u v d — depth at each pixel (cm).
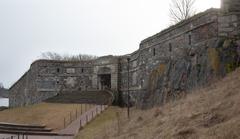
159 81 3538
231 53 2592
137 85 4866
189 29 3131
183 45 3231
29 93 7119
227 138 1438
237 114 1678
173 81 3203
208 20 2856
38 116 4469
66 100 5647
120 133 2427
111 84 5972
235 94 1975
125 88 5603
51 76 6600
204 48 2834
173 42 3444
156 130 1998
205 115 1833
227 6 2750
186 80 2983
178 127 1828
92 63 6444
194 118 1870
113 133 2570
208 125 1702
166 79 3369
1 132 3516
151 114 2636
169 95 3219
